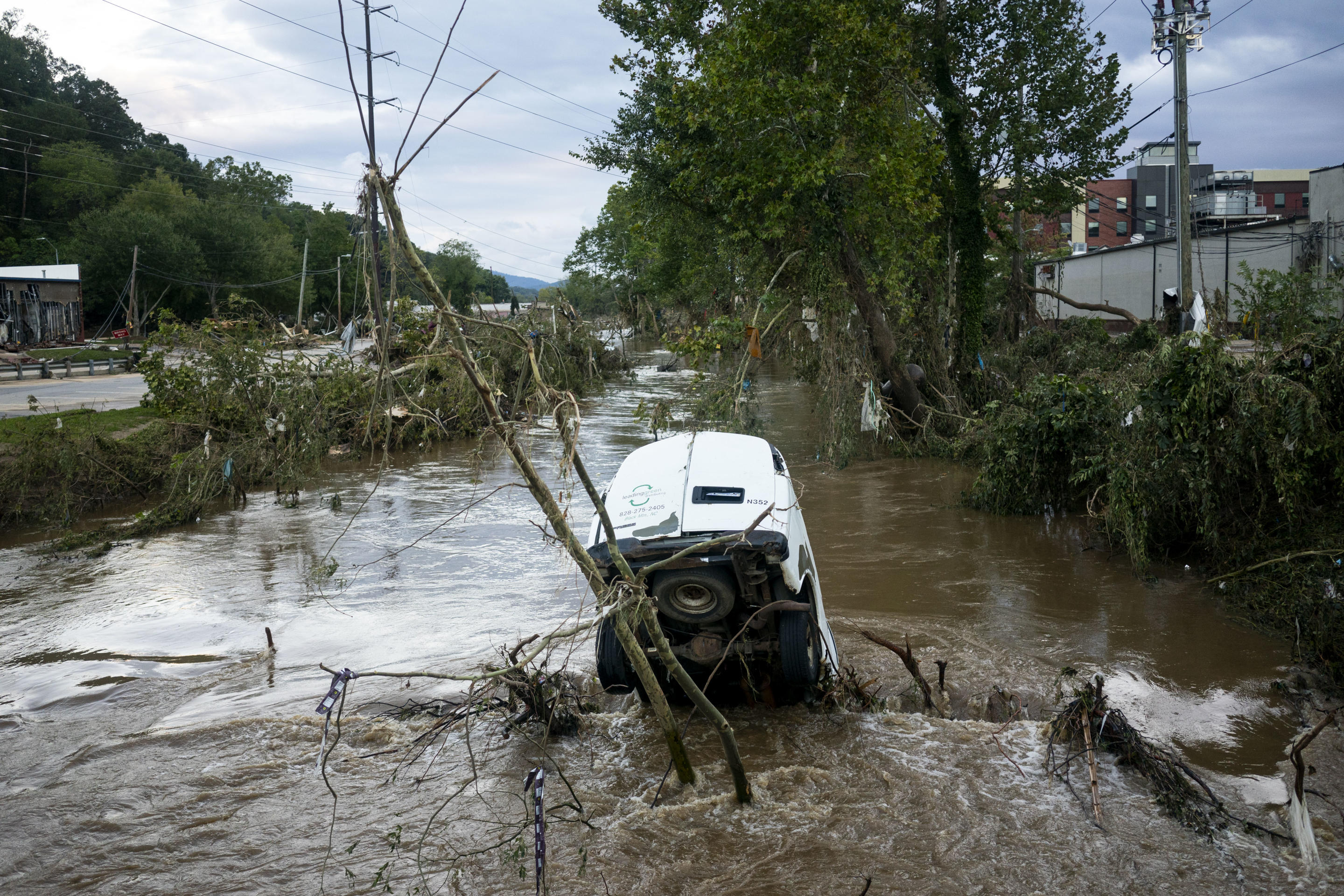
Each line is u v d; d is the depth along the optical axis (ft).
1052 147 78.89
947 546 31.30
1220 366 25.81
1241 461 25.45
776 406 80.18
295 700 19.49
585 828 13.97
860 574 28.09
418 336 47.39
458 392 53.11
